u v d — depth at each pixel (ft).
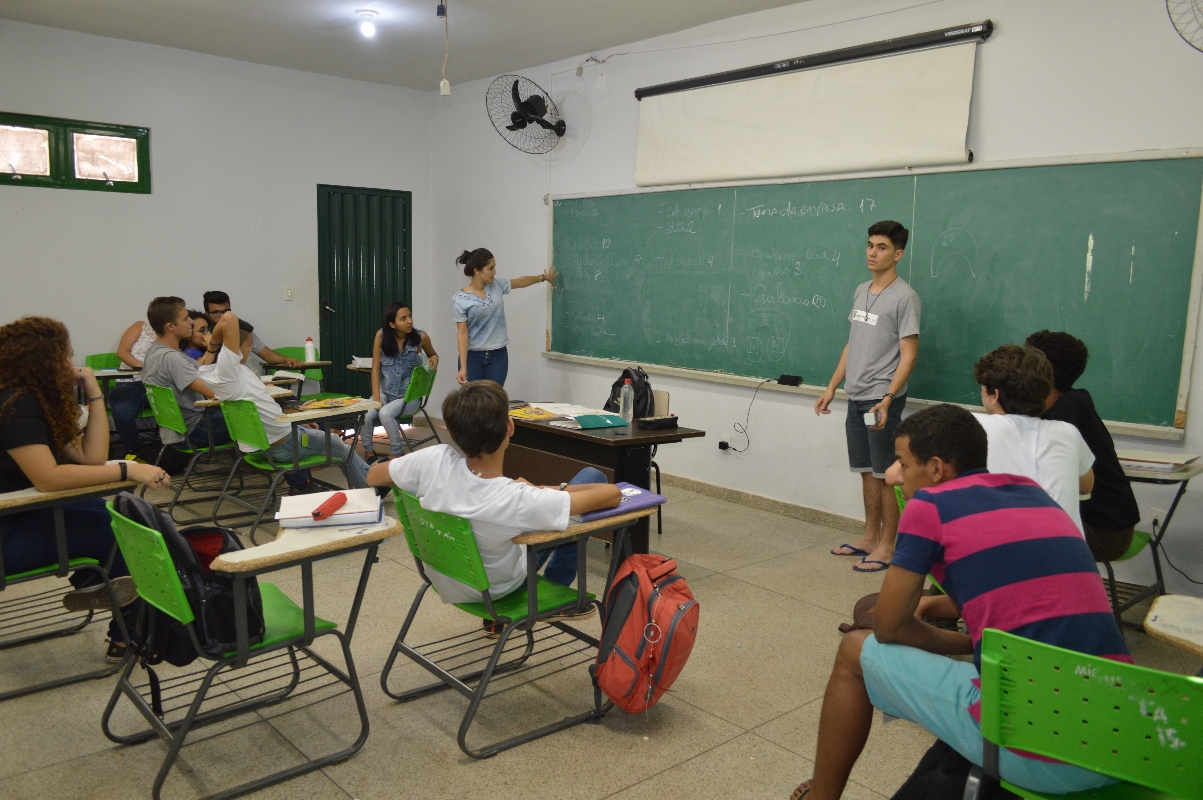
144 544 5.93
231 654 6.33
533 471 13.08
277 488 16.16
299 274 22.24
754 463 15.92
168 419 13.75
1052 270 11.74
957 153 12.40
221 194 20.67
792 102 14.57
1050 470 7.22
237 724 7.68
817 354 14.73
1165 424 10.96
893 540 12.33
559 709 8.06
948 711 4.85
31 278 18.30
